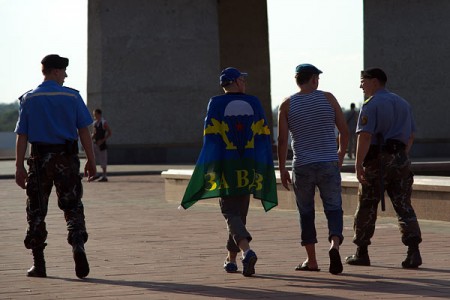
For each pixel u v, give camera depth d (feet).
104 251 110.22
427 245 111.45
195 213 159.33
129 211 165.58
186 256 105.09
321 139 92.22
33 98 91.45
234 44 426.92
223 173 91.15
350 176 153.38
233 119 91.25
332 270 89.76
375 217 97.25
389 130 96.43
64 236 126.21
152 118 357.00
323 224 137.80
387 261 99.55
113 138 355.77
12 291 83.05
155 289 83.05
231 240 92.53
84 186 240.12
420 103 363.35
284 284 85.20
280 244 115.14
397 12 363.76
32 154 91.86
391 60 364.58
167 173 190.08
